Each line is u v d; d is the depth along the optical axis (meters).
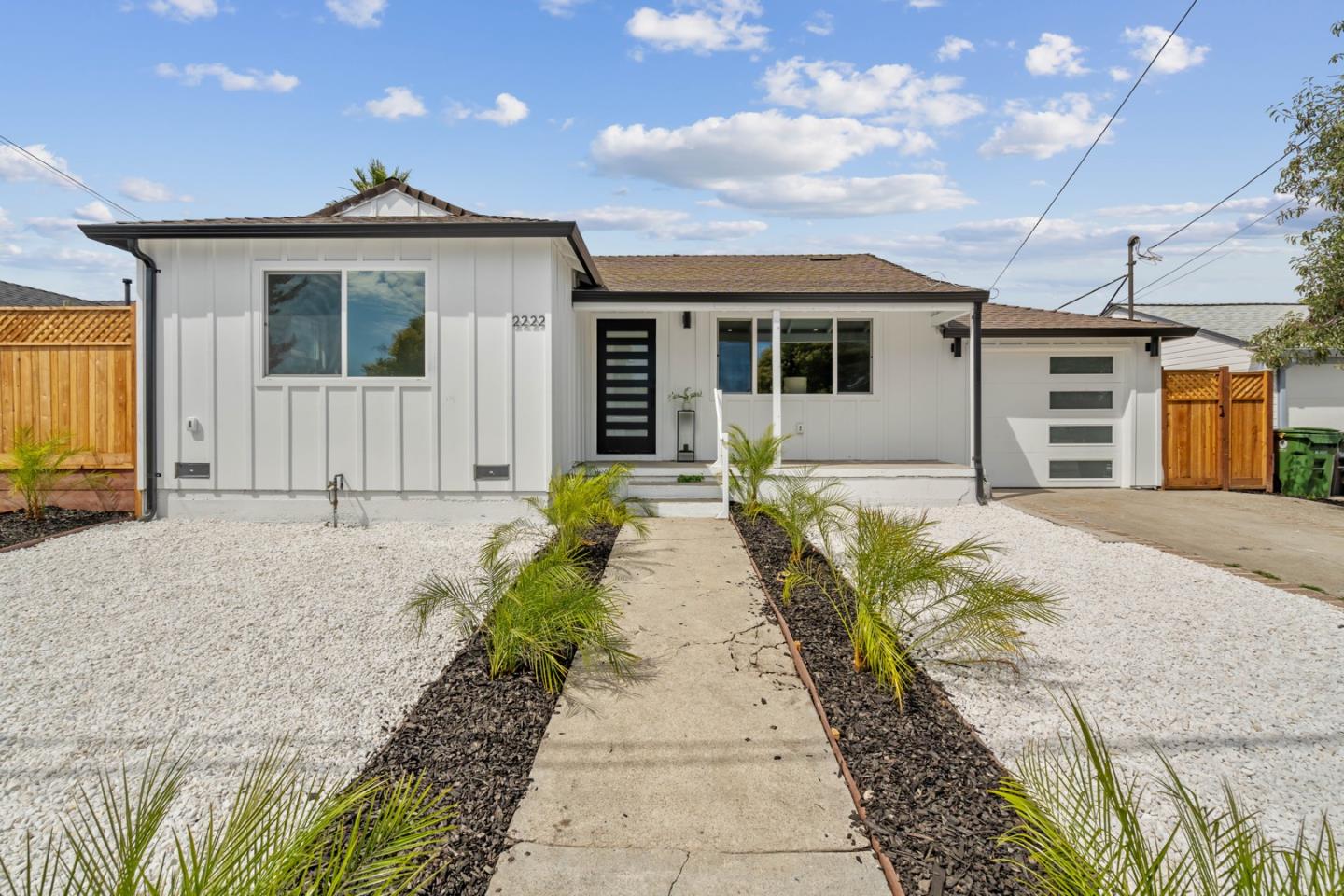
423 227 7.56
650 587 5.40
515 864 2.27
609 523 7.45
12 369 8.15
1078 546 7.10
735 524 7.85
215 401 7.82
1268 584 5.64
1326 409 11.53
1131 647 4.27
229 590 5.32
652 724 3.24
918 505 9.65
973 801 2.60
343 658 4.06
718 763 2.91
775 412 9.52
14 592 5.20
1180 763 2.95
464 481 7.91
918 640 3.79
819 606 4.91
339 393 7.86
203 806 2.61
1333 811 2.61
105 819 2.53
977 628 3.68
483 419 7.90
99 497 8.17
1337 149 8.91
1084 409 11.46
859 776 2.79
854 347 10.99
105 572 5.75
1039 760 2.86
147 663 3.96
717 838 2.41
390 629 4.54
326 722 3.29
